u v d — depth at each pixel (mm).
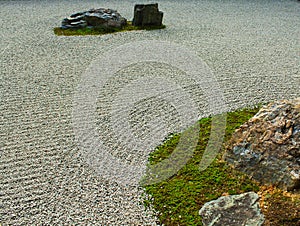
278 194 2154
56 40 4918
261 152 2324
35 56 4363
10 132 2885
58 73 3920
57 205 2207
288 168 2191
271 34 5523
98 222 2096
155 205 2217
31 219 2107
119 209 2189
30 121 3033
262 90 3604
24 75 3854
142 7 5520
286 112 2359
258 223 1993
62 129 2938
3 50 4508
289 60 4438
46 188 2332
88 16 5379
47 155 2635
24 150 2682
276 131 2311
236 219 2047
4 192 2295
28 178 2412
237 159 2438
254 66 4211
